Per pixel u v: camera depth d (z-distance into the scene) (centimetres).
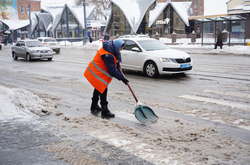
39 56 2017
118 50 552
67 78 1170
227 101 724
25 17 7512
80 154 396
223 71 1281
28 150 410
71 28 5962
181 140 448
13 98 632
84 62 1834
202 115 604
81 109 663
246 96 775
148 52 1173
